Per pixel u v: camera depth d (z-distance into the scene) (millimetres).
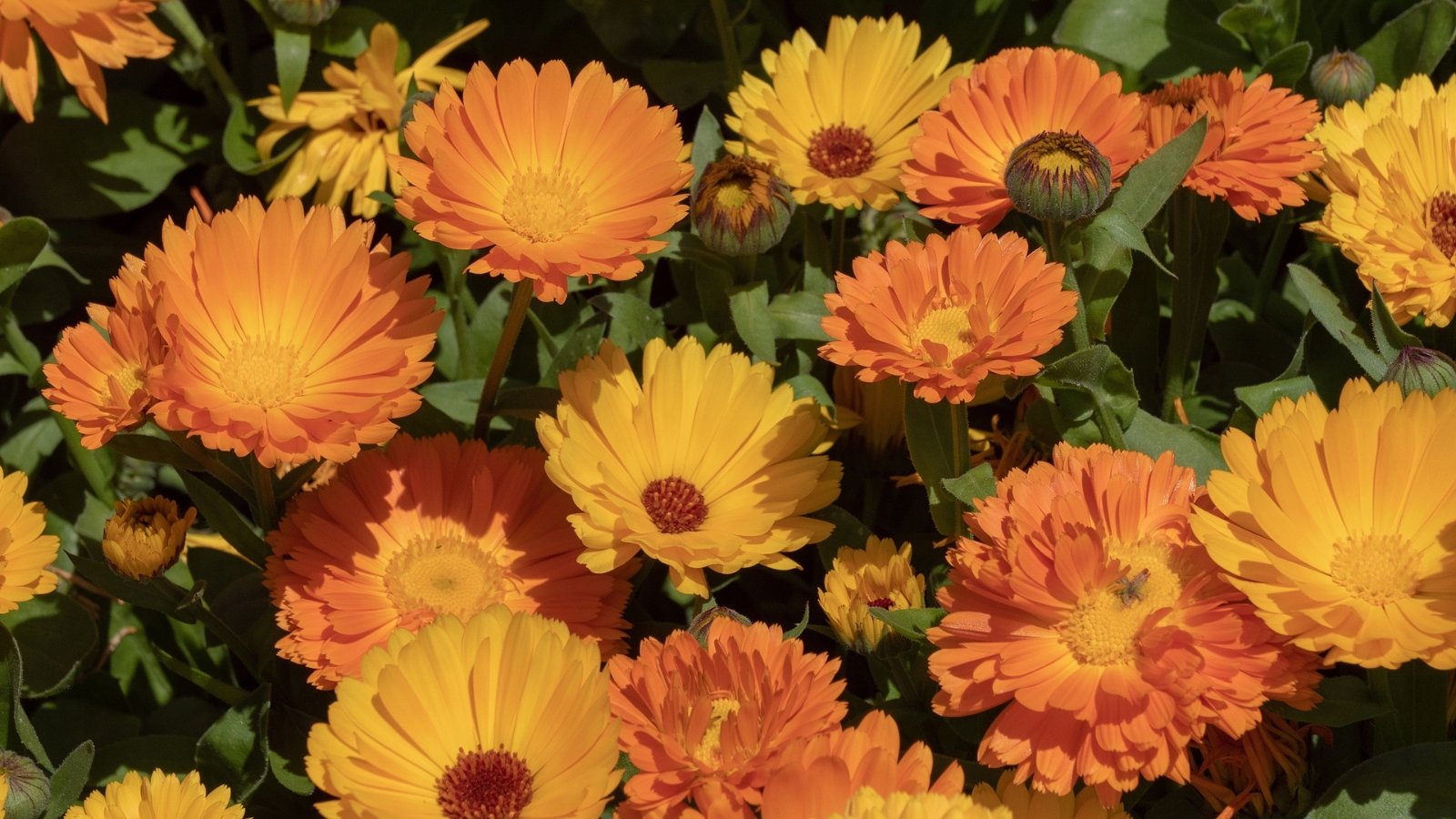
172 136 862
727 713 638
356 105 819
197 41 837
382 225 853
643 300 778
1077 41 812
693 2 842
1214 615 633
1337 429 641
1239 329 779
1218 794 664
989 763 629
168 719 762
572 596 700
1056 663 633
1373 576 636
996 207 700
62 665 752
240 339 679
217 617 725
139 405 659
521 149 688
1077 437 704
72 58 777
